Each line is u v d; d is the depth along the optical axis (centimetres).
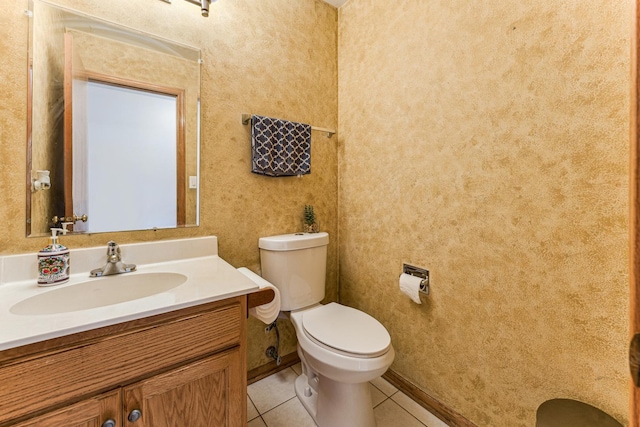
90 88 115
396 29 149
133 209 123
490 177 113
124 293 107
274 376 165
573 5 90
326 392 126
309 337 124
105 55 117
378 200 162
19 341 61
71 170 111
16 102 101
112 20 118
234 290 91
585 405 91
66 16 110
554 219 97
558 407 93
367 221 170
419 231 141
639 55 37
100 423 71
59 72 109
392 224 155
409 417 135
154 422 79
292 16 167
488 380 116
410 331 147
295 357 177
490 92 112
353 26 176
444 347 132
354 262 180
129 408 75
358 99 174
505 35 106
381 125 159
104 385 72
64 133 110
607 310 87
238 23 147
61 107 110
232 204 147
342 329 126
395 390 153
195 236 137
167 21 129
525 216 104
